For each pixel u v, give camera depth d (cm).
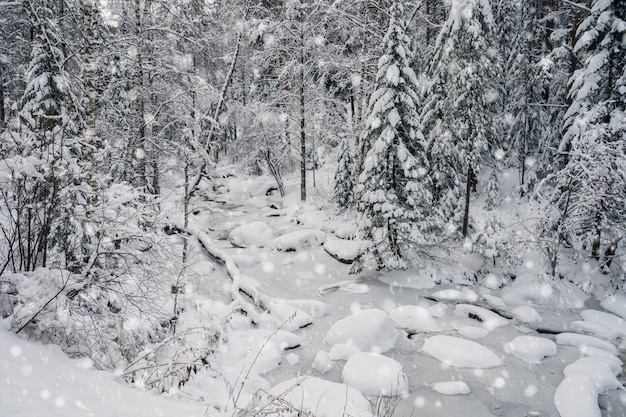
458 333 1015
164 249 714
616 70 1410
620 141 1212
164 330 747
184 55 1571
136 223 742
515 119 2216
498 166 2338
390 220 1308
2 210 536
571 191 1344
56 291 454
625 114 1329
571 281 1319
